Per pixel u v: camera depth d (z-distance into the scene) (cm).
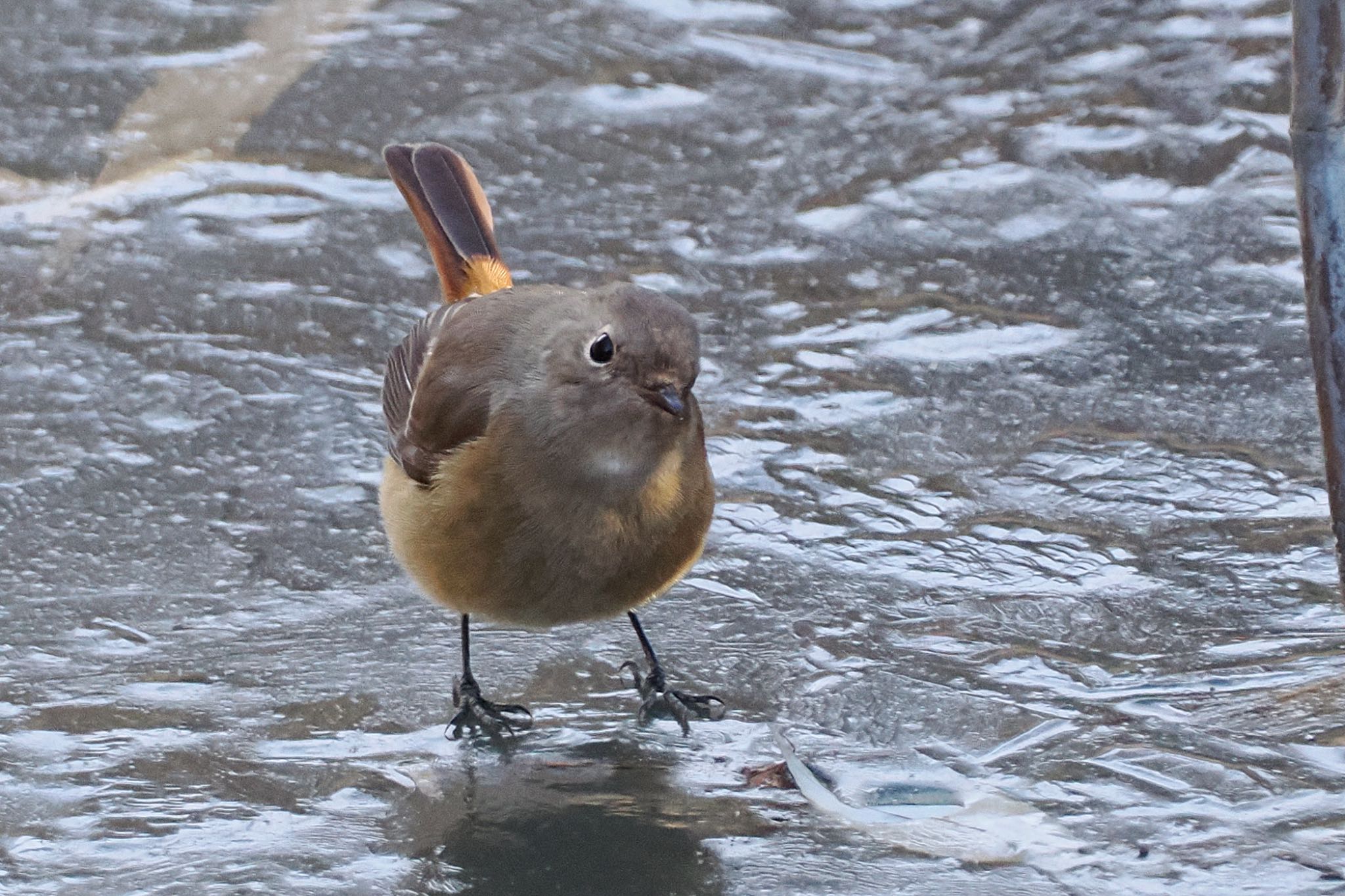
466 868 748
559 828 780
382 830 780
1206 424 1130
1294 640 916
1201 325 1242
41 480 1084
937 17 1706
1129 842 757
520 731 867
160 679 905
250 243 1371
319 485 1092
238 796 805
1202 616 944
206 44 1655
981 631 942
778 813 793
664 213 1408
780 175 1461
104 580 995
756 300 1289
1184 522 1033
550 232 1377
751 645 941
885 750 841
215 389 1185
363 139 1516
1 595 977
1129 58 1605
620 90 1588
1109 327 1244
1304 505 1041
